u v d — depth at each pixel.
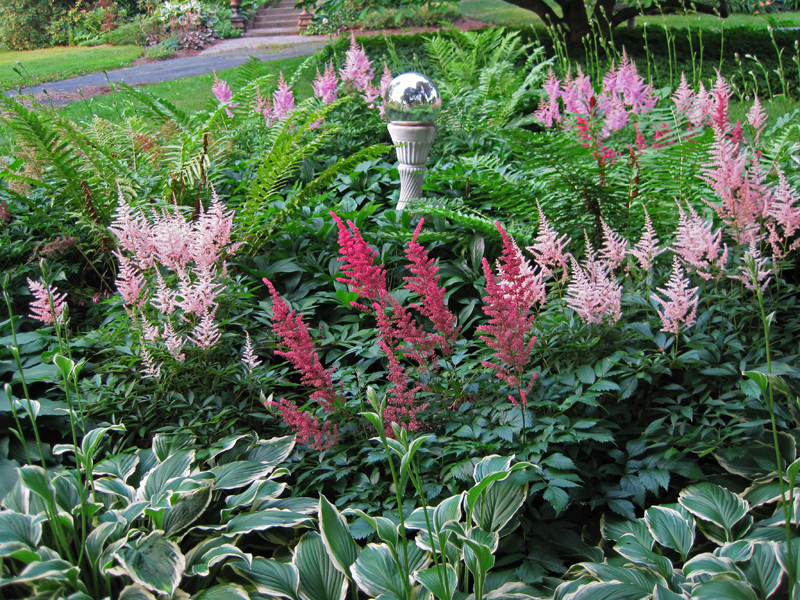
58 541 2.04
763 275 2.65
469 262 3.96
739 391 2.46
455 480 2.27
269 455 2.51
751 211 2.79
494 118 6.10
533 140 3.73
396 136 4.31
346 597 2.06
